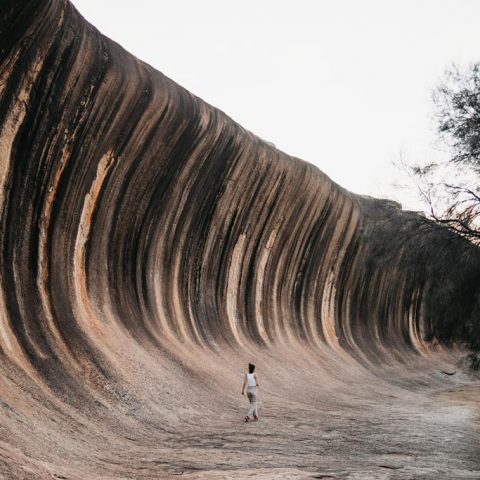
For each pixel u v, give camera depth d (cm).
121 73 1661
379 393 2603
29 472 698
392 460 1088
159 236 2108
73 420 1103
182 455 1065
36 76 1424
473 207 1691
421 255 1869
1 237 1378
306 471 951
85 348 1449
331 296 3406
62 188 1597
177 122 1958
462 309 1841
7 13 1279
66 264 1617
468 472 982
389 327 4056
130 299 1912
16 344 1230
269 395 1975
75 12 1497
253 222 2653
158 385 1545
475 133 1655
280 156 2661
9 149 1409
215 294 2472
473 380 3853
